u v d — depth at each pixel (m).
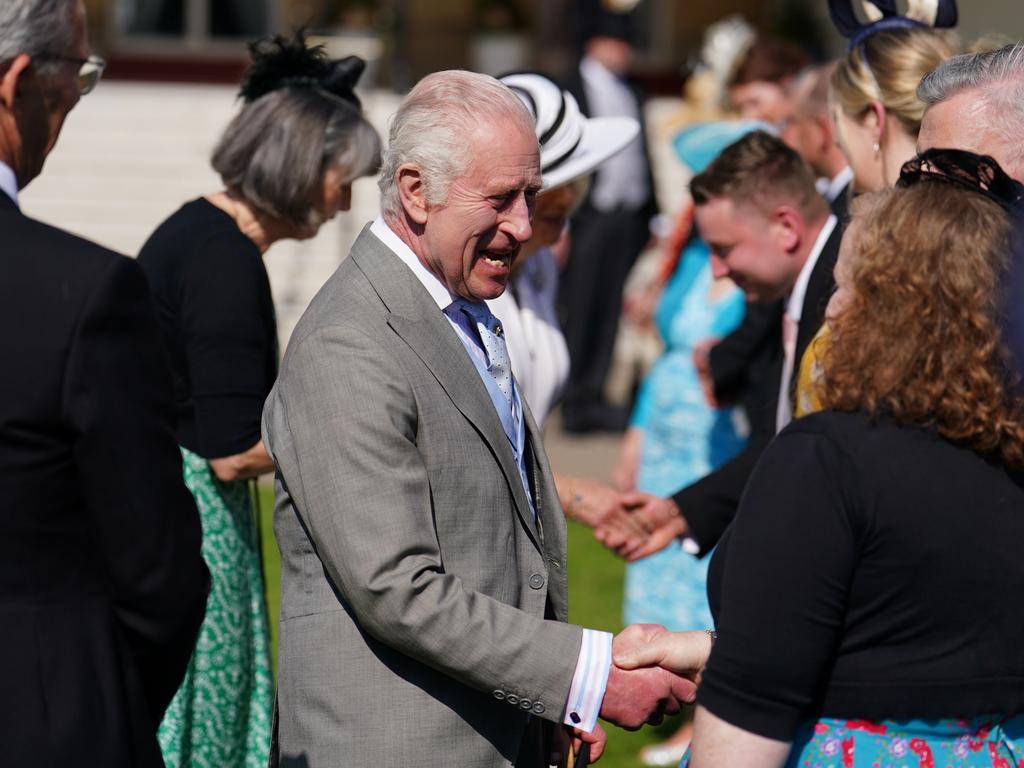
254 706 4.85
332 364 3.34
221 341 4.51
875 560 2.83
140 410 2.97
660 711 3.54
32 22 3.02
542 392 5.20
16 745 2.89
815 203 5.12
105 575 3.03
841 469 2.84
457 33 21.42
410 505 3.29
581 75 13.06
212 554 4.65
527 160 3.44
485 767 3.45
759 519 2.87
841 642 2.88
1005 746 2.95
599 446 12.59
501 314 5.02
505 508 3.50
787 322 5.20
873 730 2.90
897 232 2.91
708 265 6.93
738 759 2.82
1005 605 2.85
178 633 3.07
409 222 3.53
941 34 4.40
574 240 12.97
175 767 4.53
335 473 3.29
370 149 4.76
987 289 2.82
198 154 17.48
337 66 4.88
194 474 4.63
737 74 7.93
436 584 3.27
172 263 4.62
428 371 3.41
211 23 20.44
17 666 2.91
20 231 3.00
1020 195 2.96
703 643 3.54
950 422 2.83
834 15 4.57
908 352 2.84
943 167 2.98
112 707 3.00
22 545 2.92
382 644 3.41
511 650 3.32
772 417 5.35
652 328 9.42
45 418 2.90
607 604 8.52
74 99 3.17
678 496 5.21
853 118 4.47
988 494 2.84
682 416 6.91
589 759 3.87
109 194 17.14
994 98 3.34
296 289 16.05
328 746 3.41
